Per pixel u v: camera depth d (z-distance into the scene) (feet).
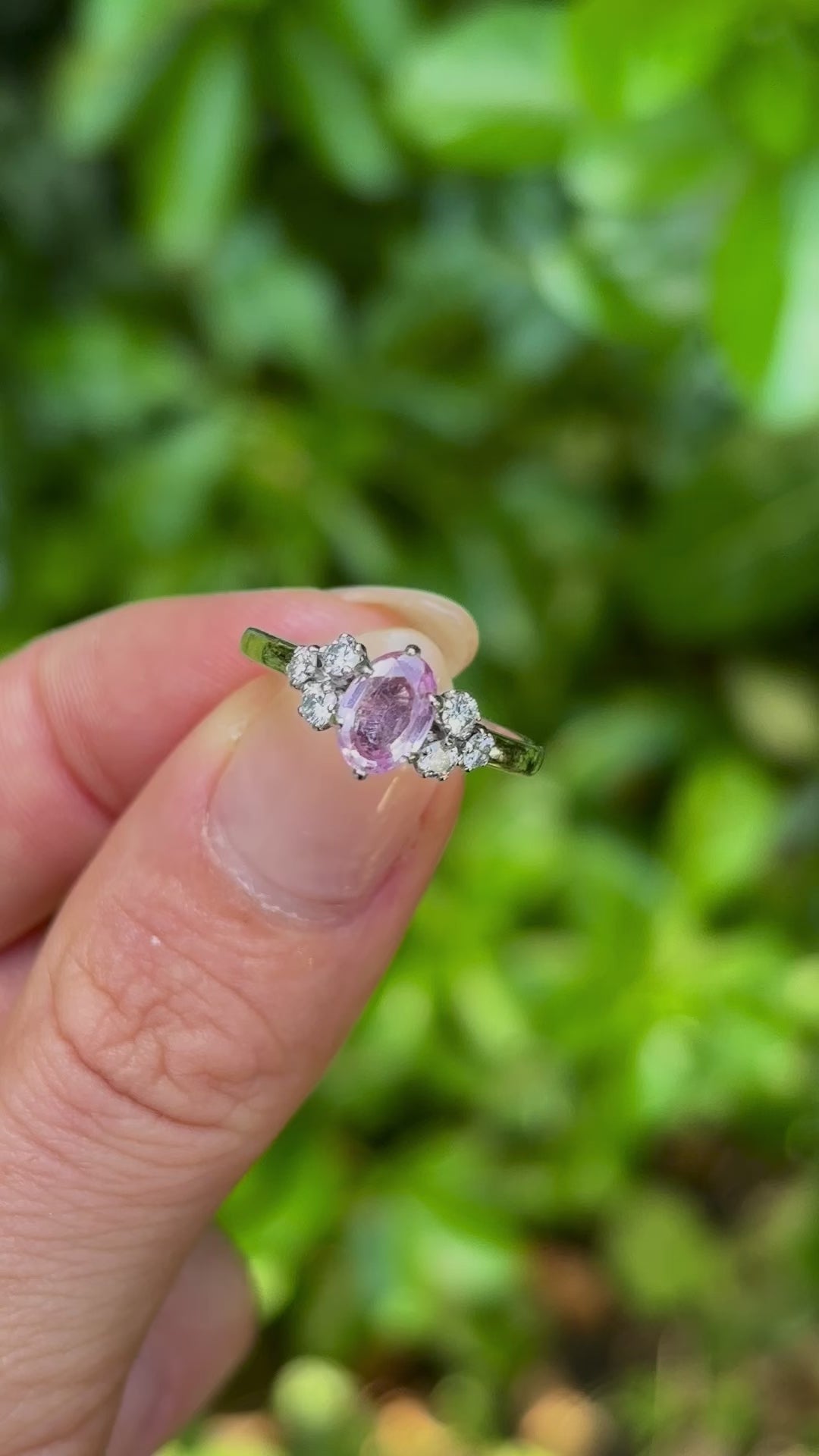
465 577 0.82
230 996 0.56
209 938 0.56
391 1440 0.88
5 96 0.83
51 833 0.66
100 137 0.74
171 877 0.56
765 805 0.81
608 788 0.88
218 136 0.73
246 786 0.56
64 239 0.84
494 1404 0.90
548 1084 0.80
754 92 0.65
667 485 0.83
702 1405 0.87
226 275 0.81
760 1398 0.87
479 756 0.55
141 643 0.64
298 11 0.73
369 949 0.57
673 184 0.67
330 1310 0.82
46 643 0.66
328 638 0.61
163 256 0.82
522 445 0.85
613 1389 0.90
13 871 0.66
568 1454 0.89
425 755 0.55
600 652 0.91
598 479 0.86
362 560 0.79
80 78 0.72
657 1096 0.78
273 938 0.56
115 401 0.79
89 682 0.64
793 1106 0.83
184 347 0.85
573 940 0.82
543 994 0.78
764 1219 0.88
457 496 0.84
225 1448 0.85
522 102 0.68
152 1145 0.56
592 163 0.67
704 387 0.79
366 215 0.87
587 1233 0.94
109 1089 0.56
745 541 0.79
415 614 0.61
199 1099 0.56
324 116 0.74
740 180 0.67
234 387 0.83
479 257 0.79
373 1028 0.76
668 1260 0.85
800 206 0.64
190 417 0.81
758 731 0.85
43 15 0.86
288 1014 0.57
